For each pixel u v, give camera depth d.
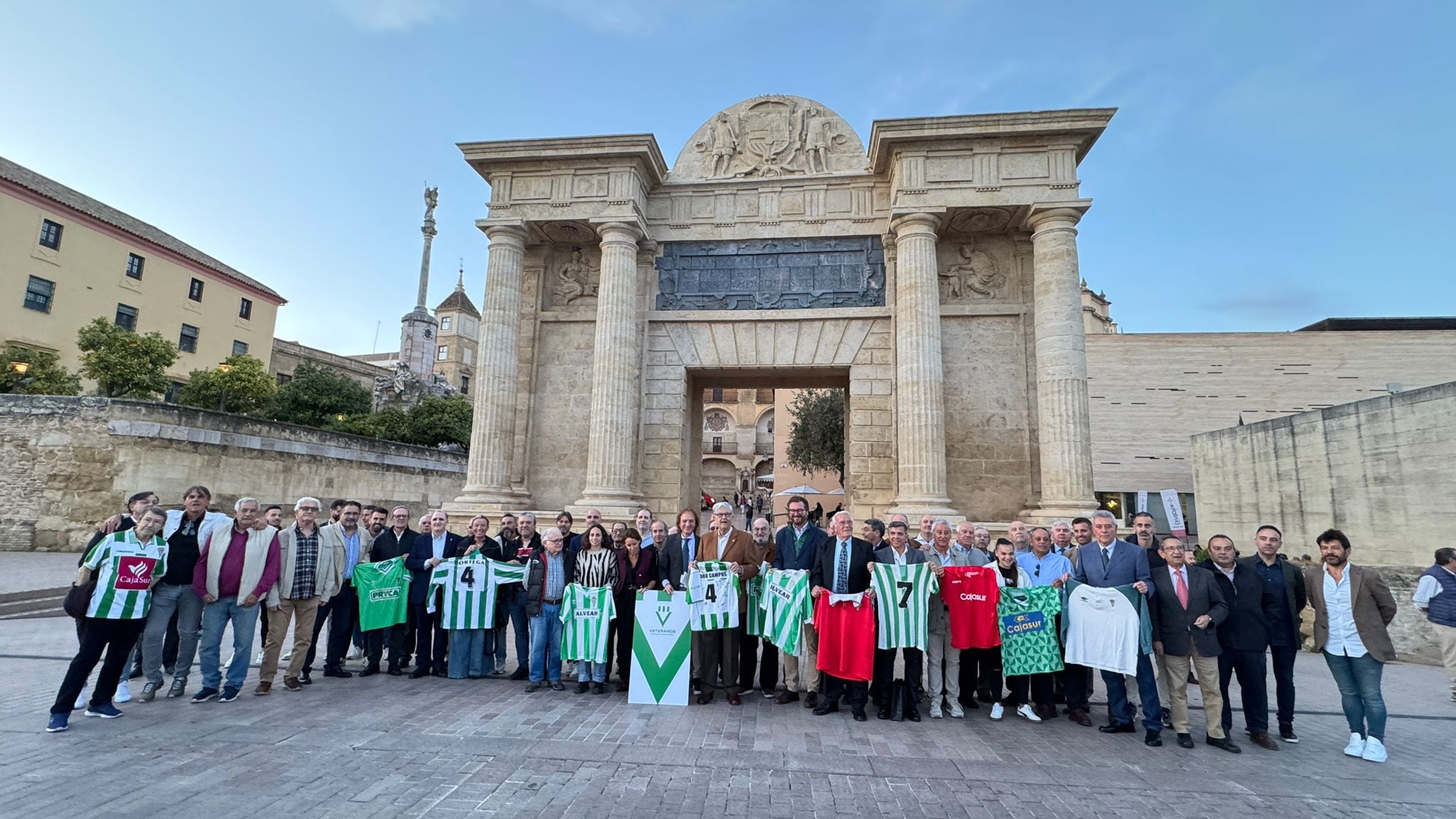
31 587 17.98
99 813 6.08
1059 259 19.28
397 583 11.82
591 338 22.67
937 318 19.55
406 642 12.20
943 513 18.19
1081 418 18.59
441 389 71.31
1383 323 38.31
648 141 21.16
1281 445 22.98
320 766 7.35
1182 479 32.19
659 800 6.65
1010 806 6.74
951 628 9.88
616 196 21.20
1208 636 8.91
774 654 11.12
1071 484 18.30
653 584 10.77
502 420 20.75
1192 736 9.36
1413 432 17.91
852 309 21.09
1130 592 9.18
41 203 44.12
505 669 12.66
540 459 22.12
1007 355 20.84
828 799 6.77
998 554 10.47
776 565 10.97
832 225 21.81
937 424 18.97
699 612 10.30
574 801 6.57
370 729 8.68
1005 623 9.98
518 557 12.06
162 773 7.09
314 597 10.76
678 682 10.23
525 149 21.41
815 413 46.72
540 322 22.92
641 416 21.69
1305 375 32.75
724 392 85.62
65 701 8.32
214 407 37.91
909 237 19.91
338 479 34.34
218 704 9.69
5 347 40.22
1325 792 7.38
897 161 20.38
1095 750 8.63
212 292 55.66
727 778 7.25
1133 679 10.26
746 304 21.89
